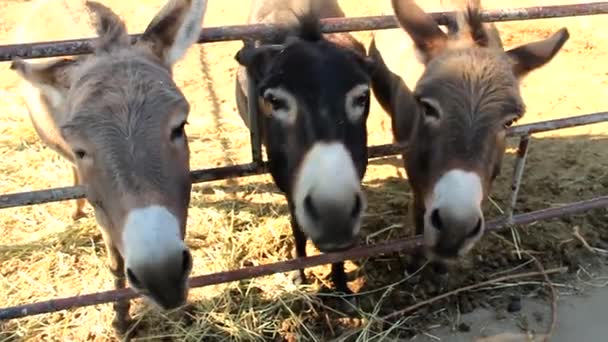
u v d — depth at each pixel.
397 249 1.71
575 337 1.75
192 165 2.41
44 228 2.14
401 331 1.77
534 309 1.84
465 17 1.60
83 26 1.92
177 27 1.39
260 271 1.61
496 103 1.43
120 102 1.21
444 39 1.59
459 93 1.44
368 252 1.68
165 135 1.21
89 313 1.82
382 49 2.05
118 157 1.17
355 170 1.41
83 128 1.19
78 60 1.38
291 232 2.08
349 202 1.35
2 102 2.79
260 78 1.55
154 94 1.23
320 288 1.87
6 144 2.50
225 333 1.75
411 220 2.06
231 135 2.59
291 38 1.55
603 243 2.05
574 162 2.39
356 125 1.47
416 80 1.75
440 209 1.40
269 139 1.58
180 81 2.97
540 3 3.54
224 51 3.22
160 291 1.14
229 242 2.04
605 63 3.03
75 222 2.15
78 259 2.03
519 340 1.75
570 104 2.73
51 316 1.82
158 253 1.12
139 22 3.49
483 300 1.86
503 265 1.97
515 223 1.80
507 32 3.28
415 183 1.69
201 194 2.26
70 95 1.28
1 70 3.07
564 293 1.90
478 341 1.74
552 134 2.56
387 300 1.85
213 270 1.95
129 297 1.56
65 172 2.37
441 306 1.84
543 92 2.82
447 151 1.43
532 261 1.98
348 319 1.79
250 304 1.82
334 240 1.36
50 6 2.13
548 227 2.09
